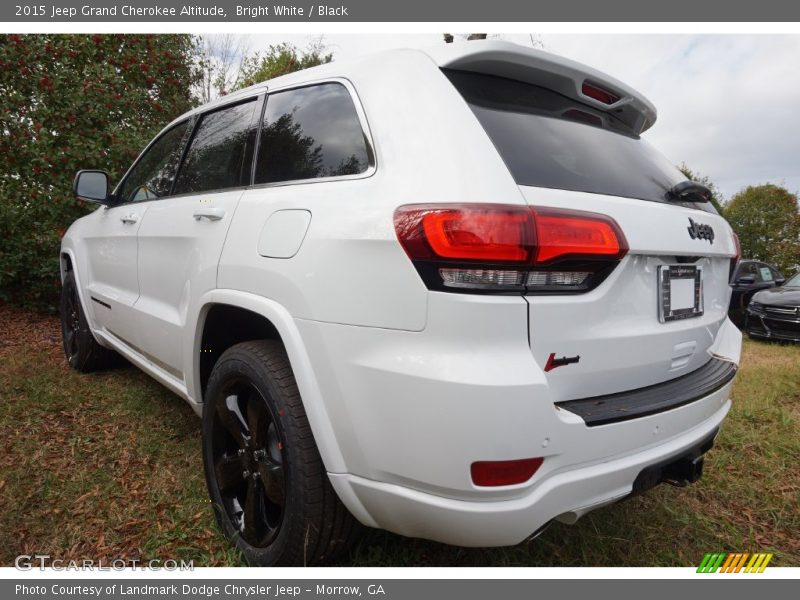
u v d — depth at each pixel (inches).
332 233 59.7
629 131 81.0
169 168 107.6
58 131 218.2
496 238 49.9
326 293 59.0
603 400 59.0
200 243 82.7
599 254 54.2
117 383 136.5
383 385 53.9
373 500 57.6
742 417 132.5
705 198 80.2
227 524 75.5
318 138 70.6
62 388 131.1
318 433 59.8
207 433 78.7
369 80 67.1
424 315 51.8
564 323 54.2
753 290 366.0
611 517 85.4
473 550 76.0
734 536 84.3
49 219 217.3
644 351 63.0
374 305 54.9
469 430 49.6
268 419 69.9
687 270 70.4
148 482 91.0
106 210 131.2
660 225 63.4
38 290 220.5
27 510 82.2
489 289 50.8
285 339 62.6
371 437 55.6
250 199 75.7
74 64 227.3
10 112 207.6
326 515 62.7
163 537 77.2
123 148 217.9
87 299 137.3
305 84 77.2
